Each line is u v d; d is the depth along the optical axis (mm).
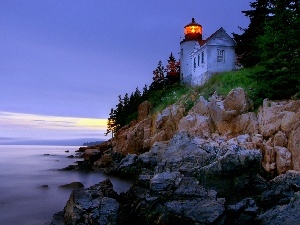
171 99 54469
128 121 75312
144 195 20297
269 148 26312
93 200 18938
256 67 44219
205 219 17062
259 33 48312
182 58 65750
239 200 20875
